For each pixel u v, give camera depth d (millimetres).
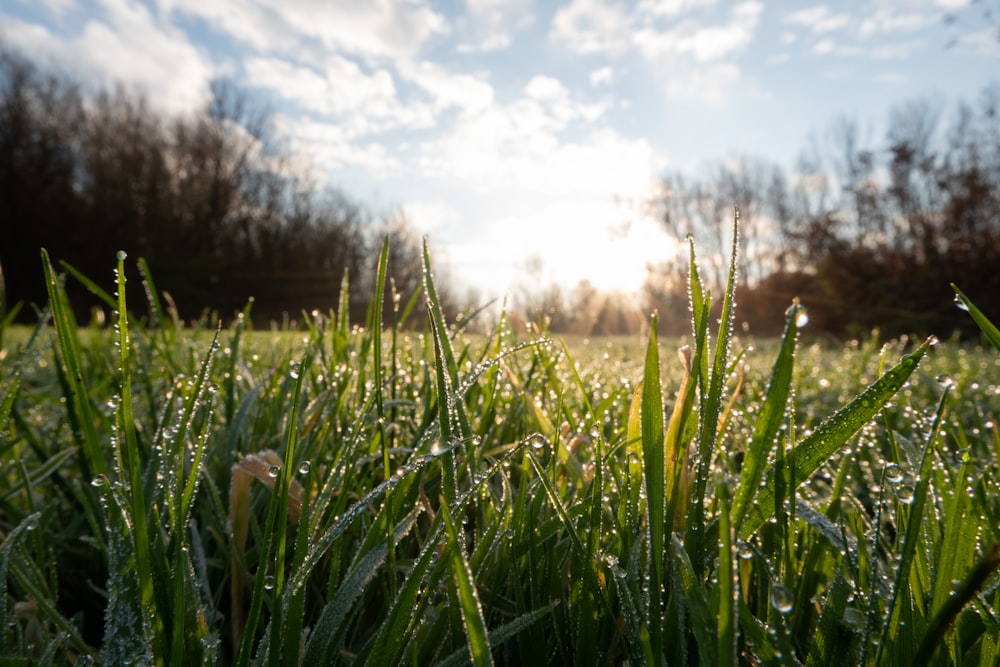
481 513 294
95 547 326
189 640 197
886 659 178
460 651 188
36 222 10680
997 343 195
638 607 192
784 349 159
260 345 947
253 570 299
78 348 352
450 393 239
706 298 200
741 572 210
